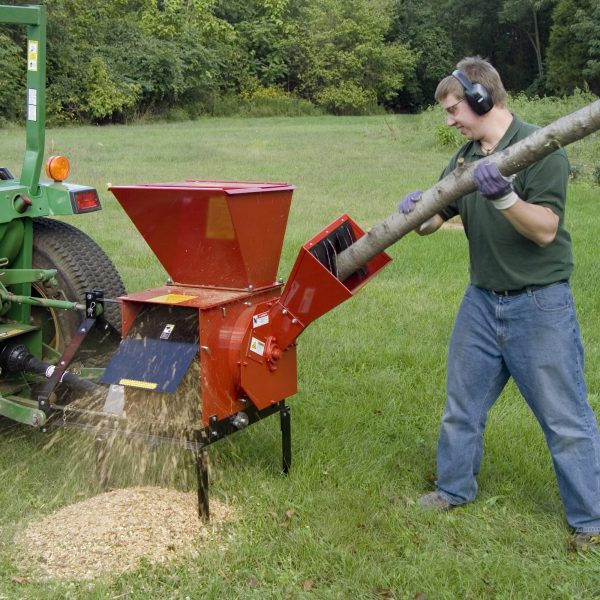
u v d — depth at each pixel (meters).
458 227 11.31
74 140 25.72
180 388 3.65
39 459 4.45
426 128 27.31
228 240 3.71
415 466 4.39
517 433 4.70
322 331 6.61
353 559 3.43
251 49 55.50
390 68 59.72
